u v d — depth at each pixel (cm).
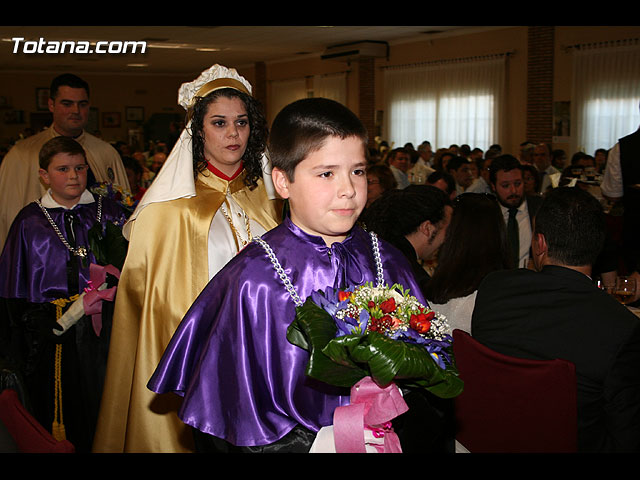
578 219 178
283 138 113
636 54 1042
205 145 229
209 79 226
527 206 398
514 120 1262
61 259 281
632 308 308
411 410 122
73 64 1984
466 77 1341
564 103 1162
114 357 229
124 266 225
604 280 351
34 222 282
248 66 2070
